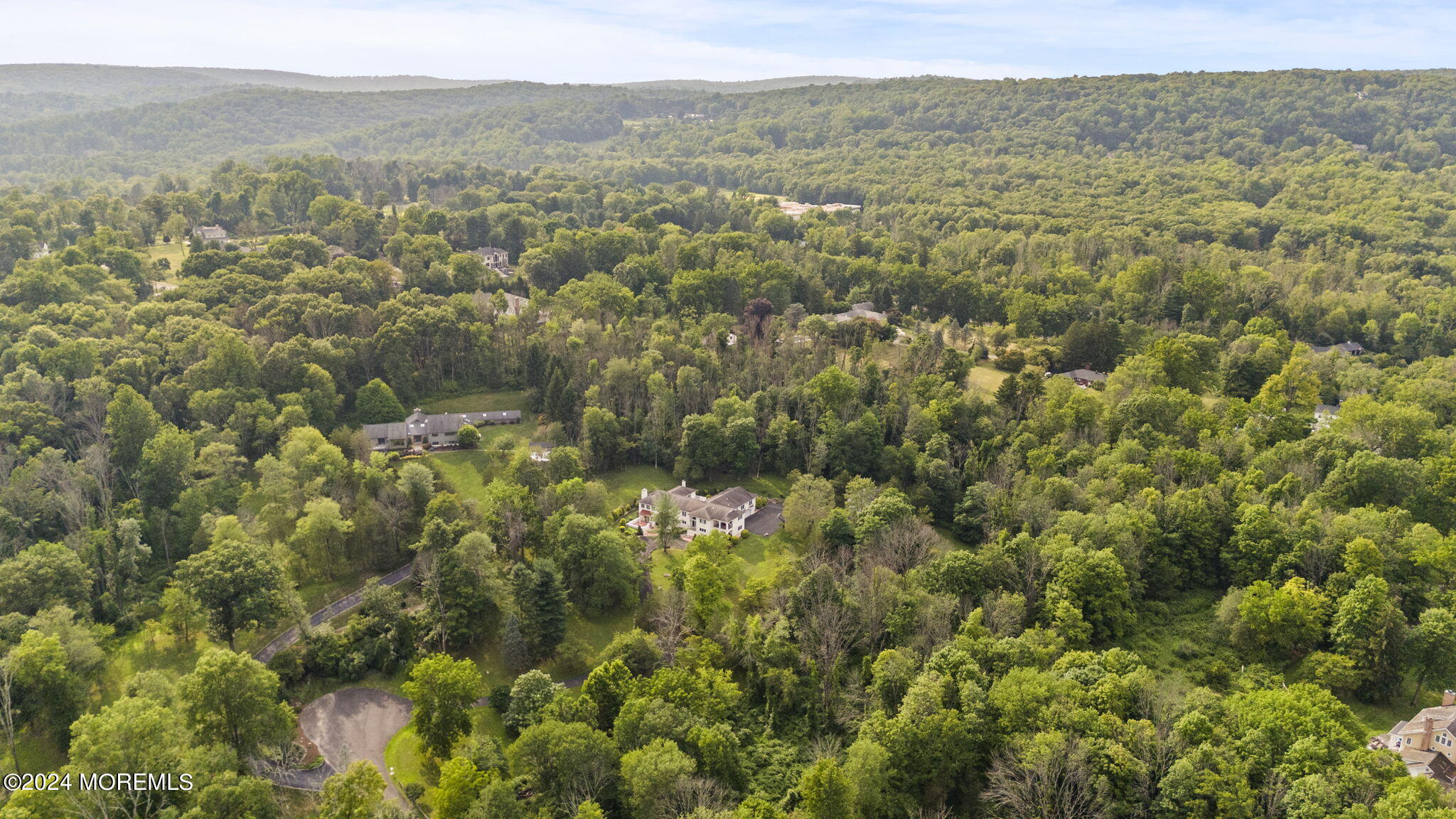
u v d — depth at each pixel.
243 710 110.06
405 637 141.00
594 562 151.38
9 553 149.50
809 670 131.62
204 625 141.12
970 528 173.38
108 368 197.88
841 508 178.75
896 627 134.50
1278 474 177.38
